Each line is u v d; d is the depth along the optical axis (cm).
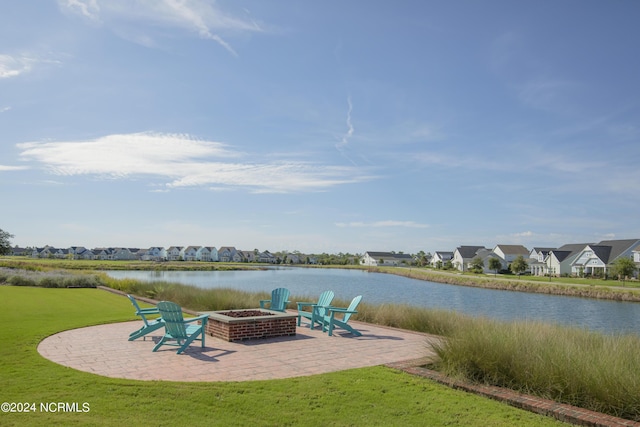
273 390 554
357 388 570
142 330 873
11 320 1119
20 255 13750
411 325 1199
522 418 484
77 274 3066
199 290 1789
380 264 12169
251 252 15300
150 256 14012
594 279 5359
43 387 541
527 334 729
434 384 602
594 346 714
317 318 1086
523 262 6806
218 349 827
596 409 516
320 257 14788
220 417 459
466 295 3550
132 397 512
